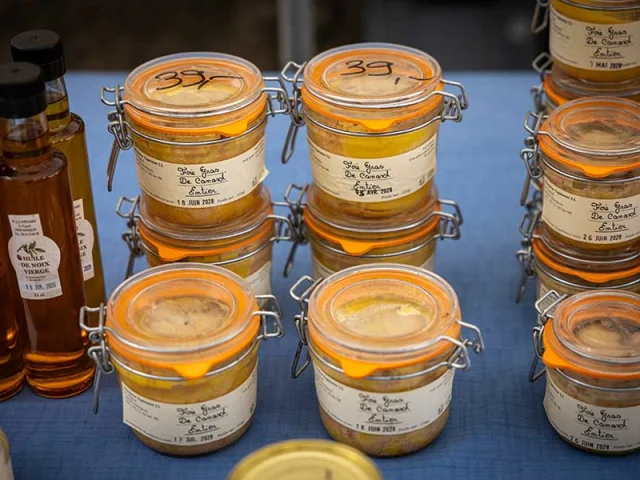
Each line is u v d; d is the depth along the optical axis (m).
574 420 0.78
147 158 0.85
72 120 0.87
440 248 1.06
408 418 0.76
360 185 0.86
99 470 0.78
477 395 0.85
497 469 0.77
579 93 0.94
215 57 0.92
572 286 0.88
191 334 0.75
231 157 0.84
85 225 0.89
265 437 0.81
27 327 0.84
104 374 0.88
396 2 2.54
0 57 2.61
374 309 0.77
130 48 2.71
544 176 0.88
